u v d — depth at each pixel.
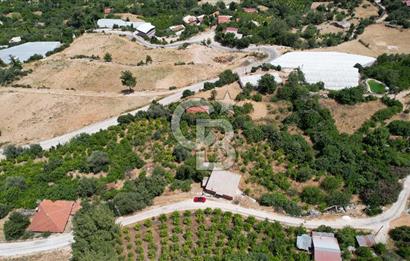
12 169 104.94
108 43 181.50
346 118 108.94
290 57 141.25
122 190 89.94
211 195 87.00
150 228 79.81
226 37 176.00
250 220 79.81
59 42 195.12
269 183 89.25
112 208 83.56
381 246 73.31
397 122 102.50
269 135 101.38
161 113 116.88
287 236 77.50
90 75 152.38
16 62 168.50
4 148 116.81
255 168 93.44
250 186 89.38
